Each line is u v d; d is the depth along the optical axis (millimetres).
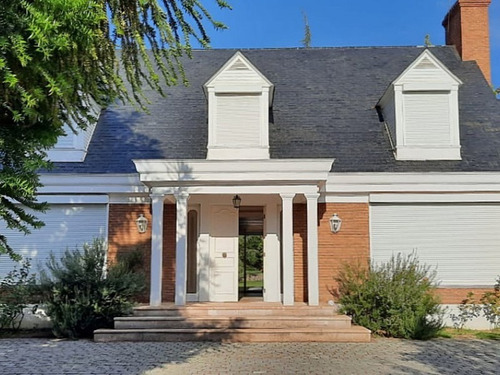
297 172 12578
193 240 14422
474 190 13500
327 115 15852
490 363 8750
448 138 14297
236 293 13992
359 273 12391
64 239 13852
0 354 9531
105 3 5598
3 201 4520
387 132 15211
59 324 11531
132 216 14000
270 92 14414
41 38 3785
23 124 4488
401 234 13711
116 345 10500
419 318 11586
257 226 15812
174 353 9531
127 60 6445
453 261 13547
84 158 14383
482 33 18219
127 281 11969
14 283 12836
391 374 7836
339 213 13875
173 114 15852
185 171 12578
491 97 16234
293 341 10961
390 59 18609
